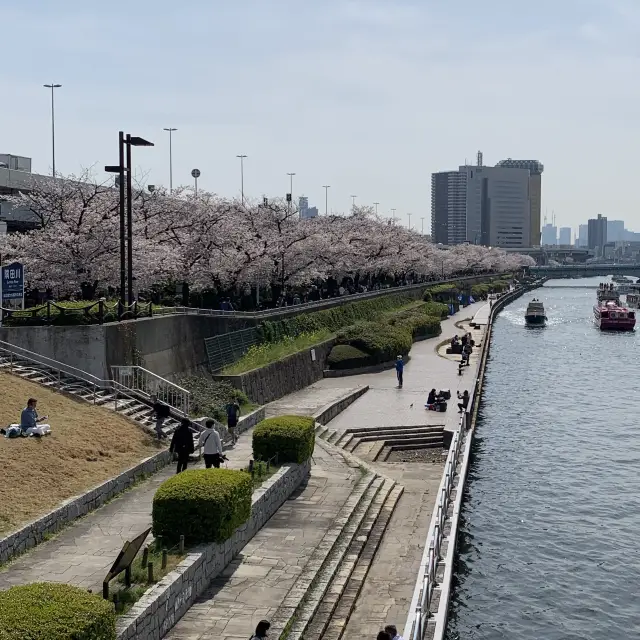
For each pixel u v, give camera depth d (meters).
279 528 26.47
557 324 137.75
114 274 48.34
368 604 22.58
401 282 144.62
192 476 23.02
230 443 35.56
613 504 38.19
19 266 36.28
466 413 47.50
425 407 51.97
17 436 27.28
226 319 51.97
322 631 19.92
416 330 93.94
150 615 17.59
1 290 36.16
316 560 23.47
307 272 77.12
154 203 59.09
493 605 27.78
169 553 20.86
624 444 49.75
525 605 27.84
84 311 36.31
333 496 30.42
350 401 53.94
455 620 26.62
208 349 47.78
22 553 21.53
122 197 40.72
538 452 47.66
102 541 22.56
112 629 14.59
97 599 14.68
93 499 25.42
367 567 24.86
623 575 30.33
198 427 34.47
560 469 44.03
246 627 18.95
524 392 68.88
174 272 57.44
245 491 23.56
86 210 47.97
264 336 57.94
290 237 73.62
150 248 51.00
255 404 45.03
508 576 30.08
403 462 40.47
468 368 69.94
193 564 20.28
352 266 102.25
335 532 26.12
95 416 31.55
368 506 29.97
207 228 60.84
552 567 30.94
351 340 69.81
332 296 96.88
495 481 41.78
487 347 92.69
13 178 67.06
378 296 106.50
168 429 33.12
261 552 24.09
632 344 107.00
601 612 27.44
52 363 35.28
